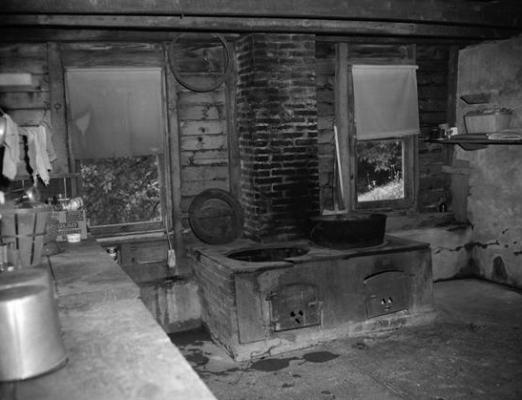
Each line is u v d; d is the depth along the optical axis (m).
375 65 5.78
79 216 4.09
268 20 4.77
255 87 4.90
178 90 5.16
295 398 3.60
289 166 5.07
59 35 4.63
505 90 5.70
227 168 5.41
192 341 4.73
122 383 1.76
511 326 4.74
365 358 4.17
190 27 4.52
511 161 5.75
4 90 4.60
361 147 5.92
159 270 5.10
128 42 4.95
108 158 5.04
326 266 4.45
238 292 4.18
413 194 6.16
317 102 5.64
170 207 5.20
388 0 4.49
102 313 2.47
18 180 4.19
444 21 4.70
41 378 1.82
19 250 2.96
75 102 4.82
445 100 6.27
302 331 4.39
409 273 4.77
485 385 3.68
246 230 5.30
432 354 4.20
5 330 1.78
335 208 5.80
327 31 4.98
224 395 3.69
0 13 3.55
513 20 4.97
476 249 6.26
